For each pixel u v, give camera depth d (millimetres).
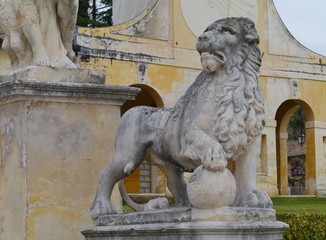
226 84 5773
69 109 7863
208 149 5543
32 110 7688
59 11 8281
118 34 27906
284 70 31891
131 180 27766
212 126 5734
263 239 5547
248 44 5867
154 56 28672
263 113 5875
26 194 7586
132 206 7141
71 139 7844
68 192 7777
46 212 7664
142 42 28453
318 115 32500
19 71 8039
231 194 5457
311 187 32188
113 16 33188
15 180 7754
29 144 7645
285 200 25672
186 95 6094
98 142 7973
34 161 7648
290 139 45062
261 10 31688
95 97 7953
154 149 6449
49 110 7762
